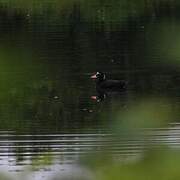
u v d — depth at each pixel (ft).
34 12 589.32
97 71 351.67
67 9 598.75
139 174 221.25
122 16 561.84
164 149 233.76
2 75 346.54
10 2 628.69
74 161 225.97
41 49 419.74
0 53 405.59
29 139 243.81
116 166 224.33
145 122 262.67
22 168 221.05
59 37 463.83
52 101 296.92
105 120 266.36
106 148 235.20
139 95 303.68
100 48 420.77
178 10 578.66
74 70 354.33
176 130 252.01
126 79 333.83
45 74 347.77
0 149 234.99
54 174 216.13
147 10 585.63
